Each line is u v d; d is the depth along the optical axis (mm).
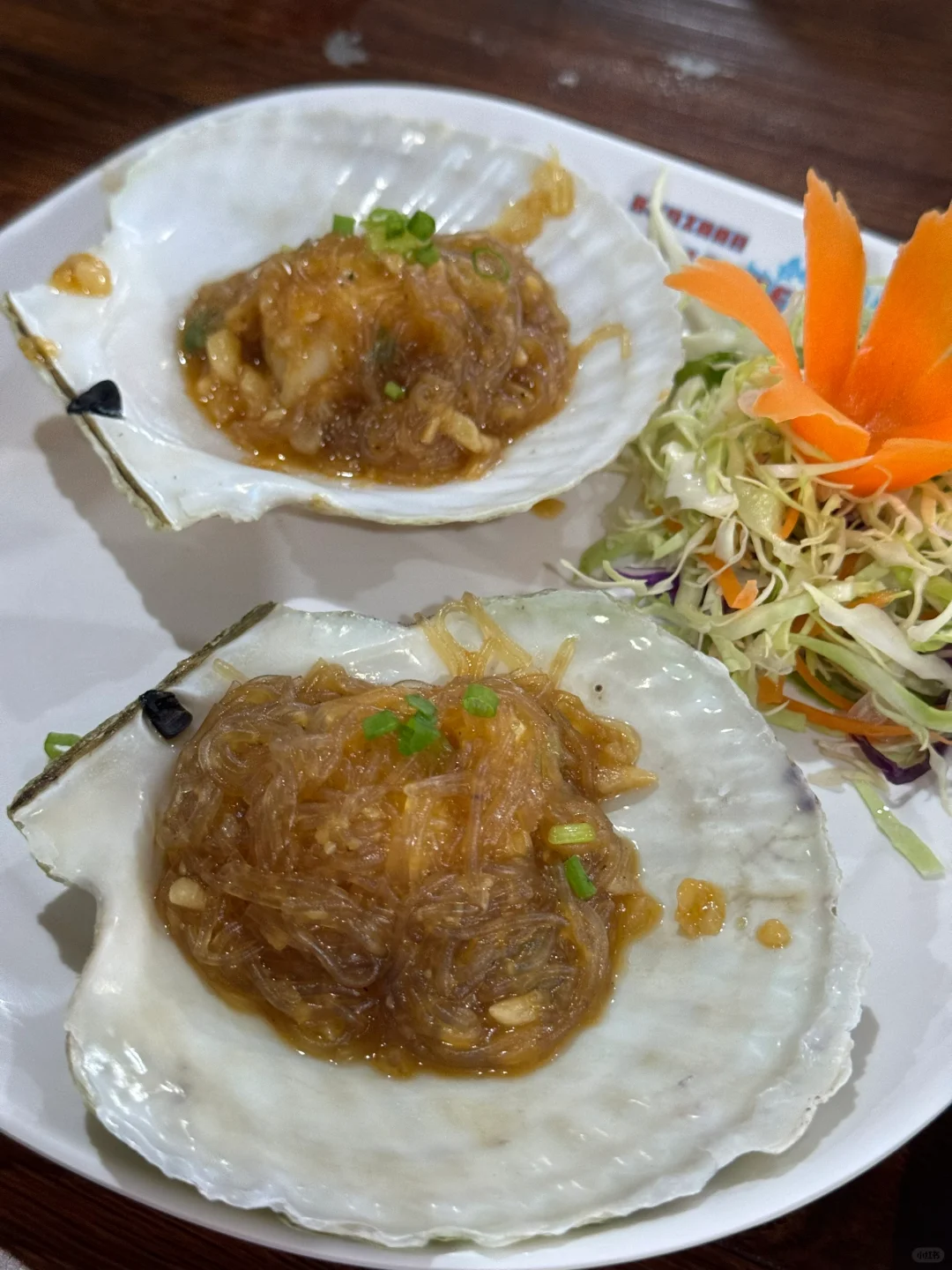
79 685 182
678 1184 136
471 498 195
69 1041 136
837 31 275
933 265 183
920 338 189
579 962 155
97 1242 147
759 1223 141
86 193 204
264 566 197
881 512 205
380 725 149
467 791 153
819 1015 148
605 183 234
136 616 188
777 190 246
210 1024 146
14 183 218
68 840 148
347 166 218
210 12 246
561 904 154
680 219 234
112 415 177
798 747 199
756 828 164
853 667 197
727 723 172
